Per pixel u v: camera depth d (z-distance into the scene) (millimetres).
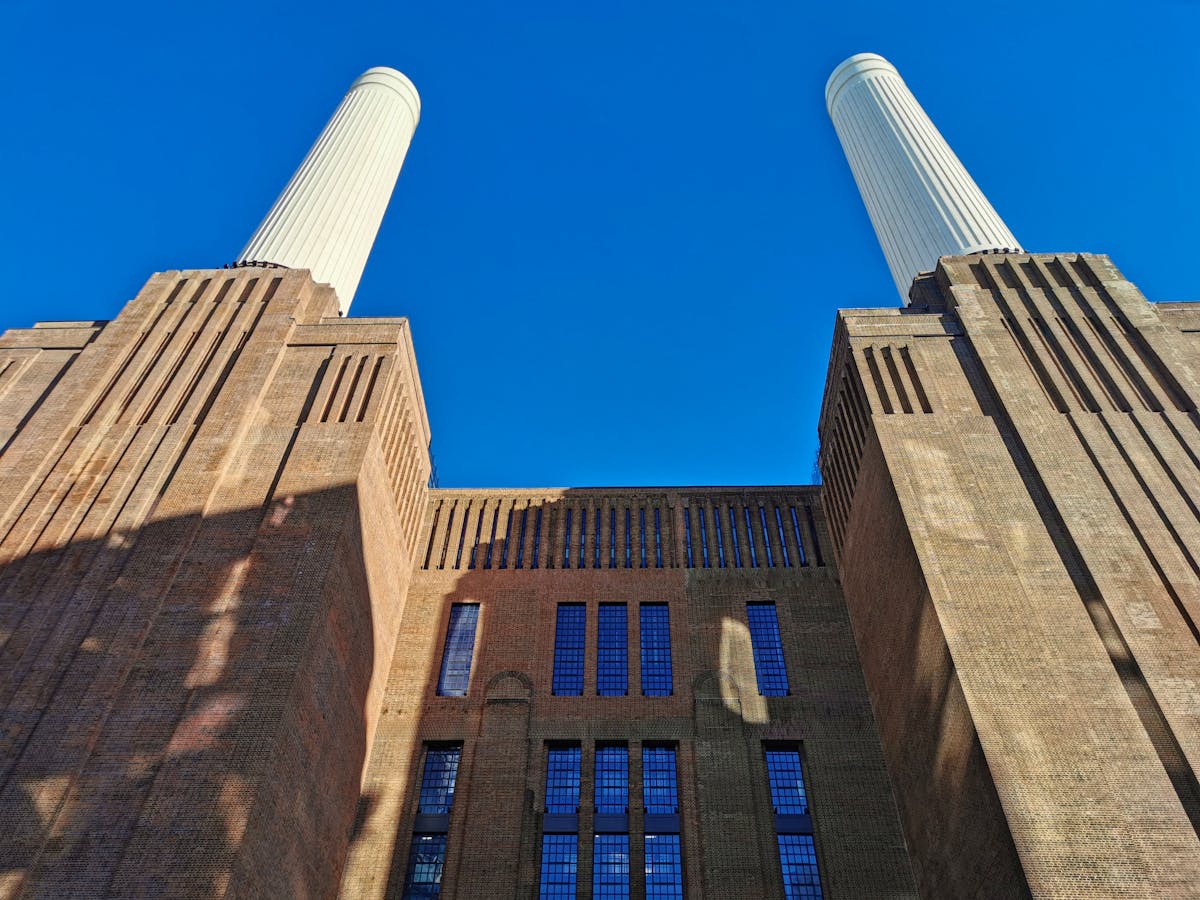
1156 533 23109
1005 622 21734
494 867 25406
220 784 19484
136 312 32688
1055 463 25359
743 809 26438
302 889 21812
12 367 31594
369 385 30109
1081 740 19266
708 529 34844
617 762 28266
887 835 25484
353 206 42000
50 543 24281
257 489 26281
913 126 45312
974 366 29266
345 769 25438
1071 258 32844
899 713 25547
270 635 22531
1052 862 17375
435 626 31875
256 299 33344
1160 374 28000
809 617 31516
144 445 27219
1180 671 20219
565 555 34406
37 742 20125
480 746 28359
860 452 29969
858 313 31984
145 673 21609
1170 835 17609
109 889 17812
